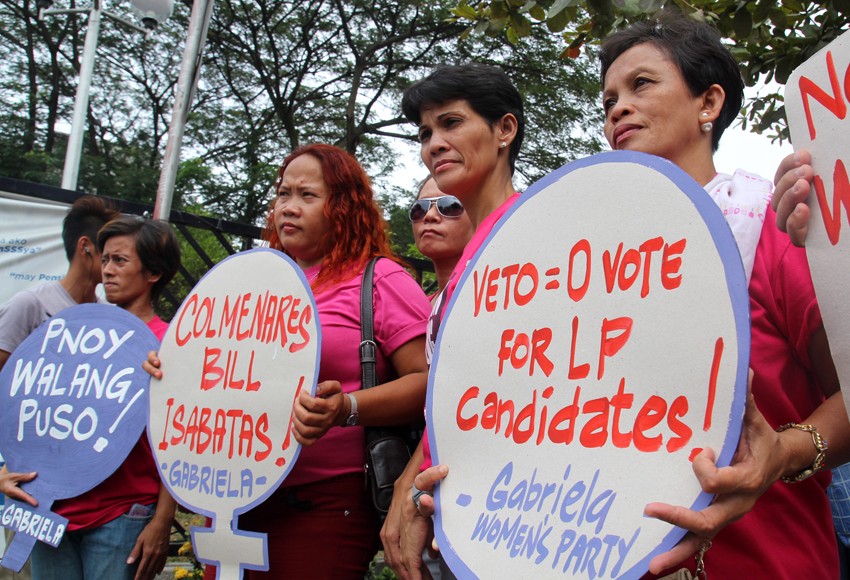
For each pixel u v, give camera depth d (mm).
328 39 17766
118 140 19500
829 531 1375
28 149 18359
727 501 1095
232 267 2227
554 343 1374
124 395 2482
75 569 2455
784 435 1219
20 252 5008
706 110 1531
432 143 1996
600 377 1285
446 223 2742
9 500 2518
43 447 2543
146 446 2471
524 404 1393
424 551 1771
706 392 1143
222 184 17562
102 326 2646
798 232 1247
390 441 1993
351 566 1997
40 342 2725
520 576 1272
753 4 3141
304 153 2316
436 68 2051
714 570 1298
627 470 1200
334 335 2057
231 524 1963
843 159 1214
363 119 17906
